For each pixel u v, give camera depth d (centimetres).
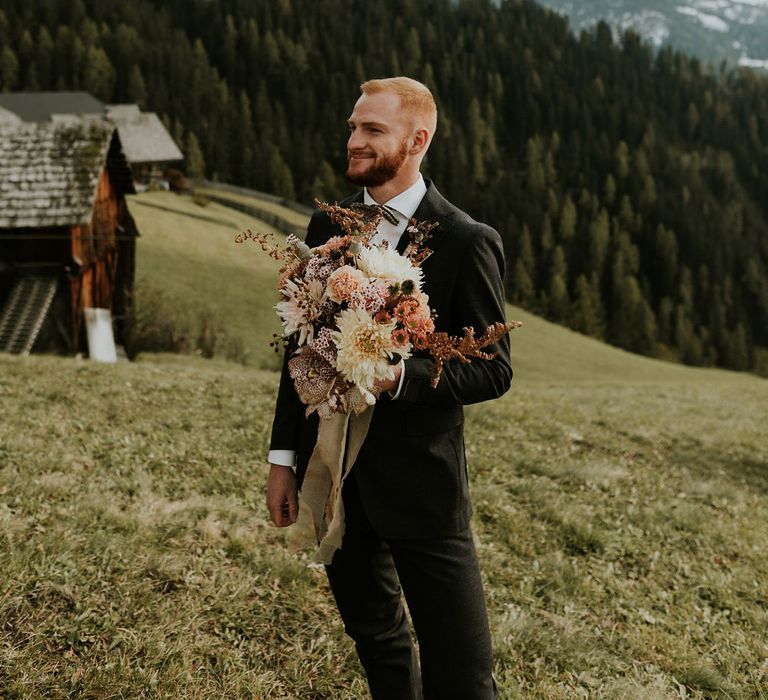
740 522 629
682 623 415
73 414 697
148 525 420
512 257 11538
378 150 192
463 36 17362
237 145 12400
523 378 4784
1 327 2347
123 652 291
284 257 201
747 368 10744
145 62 13288
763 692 348
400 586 239
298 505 219
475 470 660
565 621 389
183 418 732
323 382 187
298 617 342
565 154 14788
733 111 17938
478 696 202
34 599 315
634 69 18150
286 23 16362
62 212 2386
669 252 12100
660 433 1071
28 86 12650
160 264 5162
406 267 184
